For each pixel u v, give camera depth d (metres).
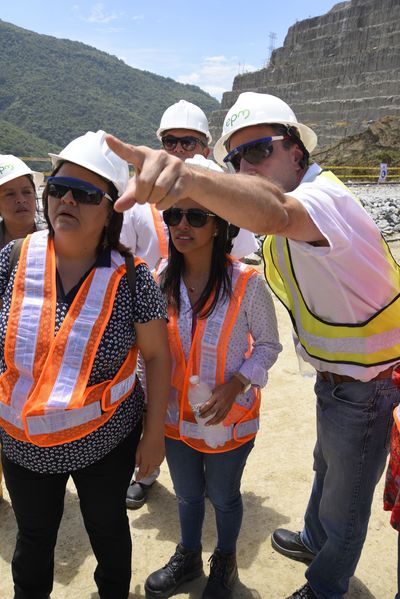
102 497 2.63
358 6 67.12
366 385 2.64
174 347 2.88
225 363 2.86
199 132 4.27
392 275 2.49
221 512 3.09
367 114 59.19
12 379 2.42
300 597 3.01
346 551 2.87
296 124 2.65
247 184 1.89
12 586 3.29
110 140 1.63
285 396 5.63
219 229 2.74
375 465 2.75
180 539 3.61
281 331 7.27
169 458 3.05
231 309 2.82
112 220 2.47
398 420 2.48
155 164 1.65
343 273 2.37
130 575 2.89
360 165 44.09
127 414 2.60
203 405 2.77
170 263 2.91
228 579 3.17
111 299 2.40
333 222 2.18
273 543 3.62
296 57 74.06
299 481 4.32
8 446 2.48
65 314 2.38
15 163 3.89
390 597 3.30
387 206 15.24
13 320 2.38
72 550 3.60
